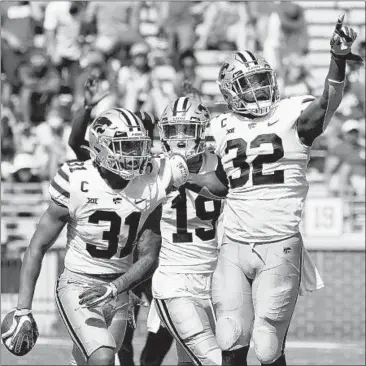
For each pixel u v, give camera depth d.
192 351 22.52
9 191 44.44
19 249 42.44
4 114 47.88
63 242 40.50
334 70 20.05
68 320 20.73
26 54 49.69
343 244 40.12
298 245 21.73
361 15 51.47
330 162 43.59
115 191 20.66
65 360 34.03
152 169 21.09
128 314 21.81
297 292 21.88
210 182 22.36
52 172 45.22
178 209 22.86
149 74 46.03
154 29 50.84
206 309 23.06
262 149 21.45
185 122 22.39
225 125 22.06
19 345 20.50
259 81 21.53
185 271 22.94
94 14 48.88
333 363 33.72
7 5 50.53
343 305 40.19
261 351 21.38
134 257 21.41
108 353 20.09
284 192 21.48
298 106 21.47
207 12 50.06
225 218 22.08
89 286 21.03
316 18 51.53
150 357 26.52
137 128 20.44
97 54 46.97
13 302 41.44
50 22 49.72
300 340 39.69
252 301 21.86
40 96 48.66
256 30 48.19
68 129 46.12
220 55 49.81
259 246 21.56
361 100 44.72
